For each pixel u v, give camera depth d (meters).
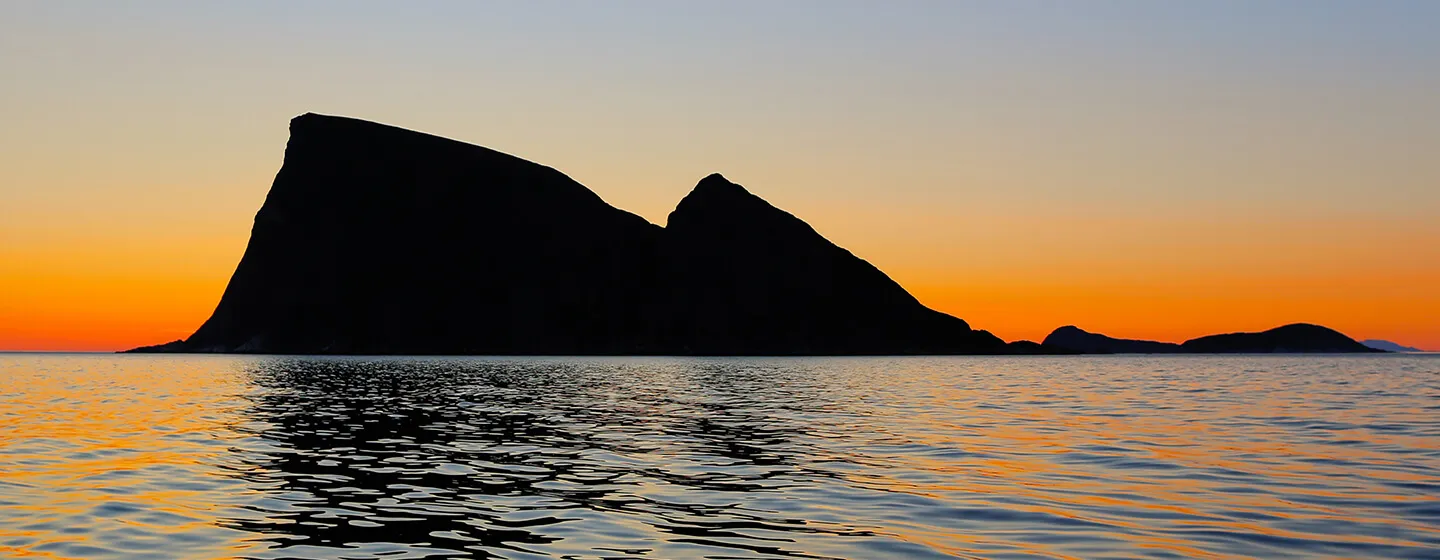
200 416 36.16
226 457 23.44
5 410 38.66
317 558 12.69
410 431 30.58
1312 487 18.42
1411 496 17.28
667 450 25.16
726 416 37.25
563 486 18.81
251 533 14.28
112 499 17.12
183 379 72.69
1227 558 12.62
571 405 43.88
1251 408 40.69
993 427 31.83
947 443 26.73
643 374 89.94
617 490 18.33
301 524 14.95
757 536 14.05
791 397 50.94
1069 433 29.52
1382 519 15.16
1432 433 28.92
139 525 14.81
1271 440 27.11
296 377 77.56
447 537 14.02
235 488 18.55
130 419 34.53
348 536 14.08
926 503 16.78
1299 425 31.94
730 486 18.78
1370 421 33.41
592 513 15.89
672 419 35.66
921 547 13.34
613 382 70.56
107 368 103.69
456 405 43.53
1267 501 16.88
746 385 66.69
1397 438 27.52
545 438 28.36
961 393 55.56
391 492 18.11
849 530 14.52
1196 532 14.23
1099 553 12.95
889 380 77.19
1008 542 13.63
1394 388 59.75
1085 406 42.66
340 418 35.72
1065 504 16.67
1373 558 12.55
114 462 22.23
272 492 18.06
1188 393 54.38
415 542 13.69
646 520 15.30
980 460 22.78
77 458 22.94
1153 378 82.19
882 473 20.59
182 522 15.09
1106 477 19.89
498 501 17.08
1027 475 20.19
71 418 34.78
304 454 24.17
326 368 104.50
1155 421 33.94
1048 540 13.77
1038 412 38.88
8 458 22.88
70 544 13.49
